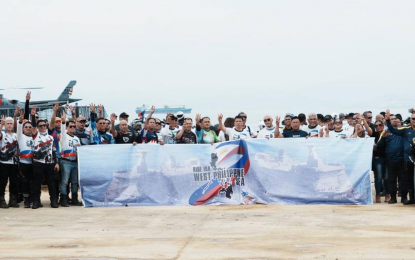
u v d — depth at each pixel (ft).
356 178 49.24
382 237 33.22
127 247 30.96
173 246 31.17
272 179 49.60
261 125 64.54
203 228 37.35
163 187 49.80
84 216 43.21
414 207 46.60
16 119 51.39
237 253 29.01
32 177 48.11
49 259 28.02
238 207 47.67
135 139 52.60
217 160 49.90
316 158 49.44
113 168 49.55
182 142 51.13
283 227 37.27
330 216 41.83
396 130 48.91
